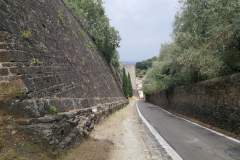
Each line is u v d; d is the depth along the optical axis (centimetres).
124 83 3975
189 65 1063
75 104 716
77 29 1469
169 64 1744
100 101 1201
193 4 1294
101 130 766
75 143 505
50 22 873
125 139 692
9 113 408
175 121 1183
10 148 345
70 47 1043
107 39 2259
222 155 484
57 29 941
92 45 1839
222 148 547
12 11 558
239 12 734
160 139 696
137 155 522
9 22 518
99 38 2106
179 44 1375
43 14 823
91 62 1469
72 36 1199
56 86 650
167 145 609
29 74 503
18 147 355
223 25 777
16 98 430
